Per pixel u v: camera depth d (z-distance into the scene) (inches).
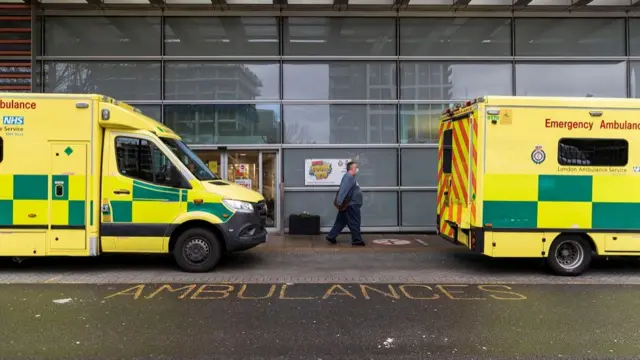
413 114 471.8
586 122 294.5
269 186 466.9
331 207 465.1
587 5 455.8
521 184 291.7
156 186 294.7
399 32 470.9
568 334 190.5
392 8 459.8
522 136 291.7
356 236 387.2
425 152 471.2
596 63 477.7
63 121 289.1
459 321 207.5
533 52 475.5
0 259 338.0
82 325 199.0
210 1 450.3
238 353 169.9
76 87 457.7
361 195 391.5
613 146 295.9
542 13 469.1
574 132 293.9
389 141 470.0
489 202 291.1
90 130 290.0
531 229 292.5
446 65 474.6
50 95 289.1
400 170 468.4
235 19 464.4
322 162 465.1
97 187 291.4
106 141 295.0
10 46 443.2
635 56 476.7
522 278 292.7
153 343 178.9
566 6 457.1
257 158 466.6
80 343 178.2
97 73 459.8
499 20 474.0
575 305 233.0
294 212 463.5
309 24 468.1
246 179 466.3
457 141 323.0
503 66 475.8
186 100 461.7
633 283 280.5
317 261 339.6
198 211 295.3
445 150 345.1
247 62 466.0
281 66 465.7
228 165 466.6
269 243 396.8
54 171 289.1
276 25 466.3
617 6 457.4
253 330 194.7
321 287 267.7
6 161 287.4
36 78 452.1
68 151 289.3
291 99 466.0
